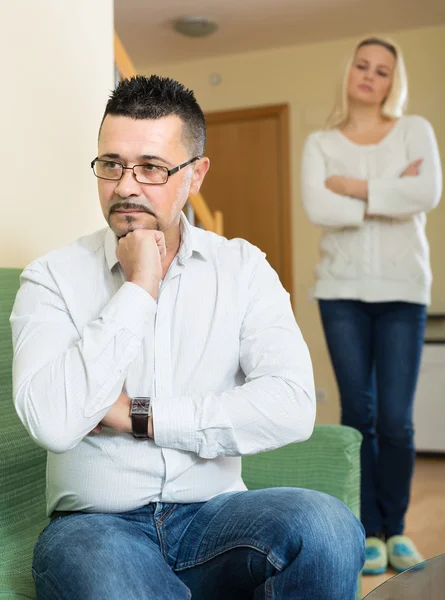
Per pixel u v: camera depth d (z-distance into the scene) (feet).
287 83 17.70
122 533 3.87
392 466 8.26
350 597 3.89
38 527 5.05
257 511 4.05
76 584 3.48
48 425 3.89
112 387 3.97
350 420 8.44
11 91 6.61
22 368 4.11
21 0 6.73
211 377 4.48
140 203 4.26
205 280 4.63
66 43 7.42
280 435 4.30
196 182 4.75
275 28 16.53
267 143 17.92
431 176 8.12
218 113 18.28
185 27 16.20
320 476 5.51
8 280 5.59
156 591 3.51
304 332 17.48
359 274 8.23
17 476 4.98
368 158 8.37
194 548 4.19
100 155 4.32
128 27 16.24
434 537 9.31
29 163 6.84
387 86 8.32
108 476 4.21
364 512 8.41
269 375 4.41
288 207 17.67
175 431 4.10
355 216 8.17
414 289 8.08
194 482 4.34
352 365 8.36
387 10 15.69
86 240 4.72
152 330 4.42
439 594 3.50
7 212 6.55
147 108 4.25
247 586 4.02
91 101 7.86
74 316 4.41
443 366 15.28
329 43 17.35
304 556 3.76
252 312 4.67
